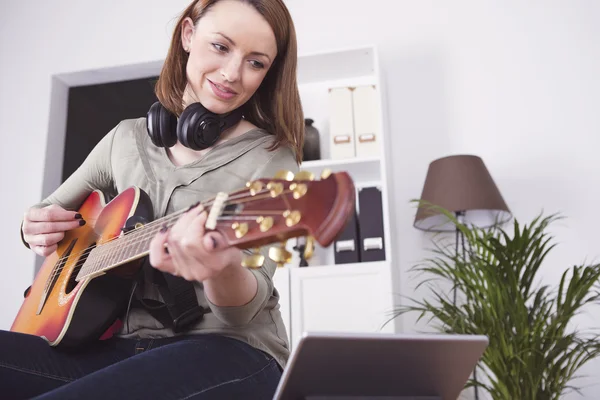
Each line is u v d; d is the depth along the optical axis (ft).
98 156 4.97
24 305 4.78
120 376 3.25
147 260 3.93
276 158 4.49
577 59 11.50
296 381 3.12
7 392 3.89
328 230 2.60
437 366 3.34
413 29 12.28
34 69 13.99
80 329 4.05
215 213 2.89
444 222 10.55
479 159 10.36
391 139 11.77
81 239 4.72
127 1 13.96
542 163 11.16
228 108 4.37
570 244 10.70
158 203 4.37
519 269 8.21
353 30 12.53
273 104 4.65
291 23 4.47
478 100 11.68
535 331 8.01
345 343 3.00
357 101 11.31
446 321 8.39
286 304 9.94
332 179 2.73
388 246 10.27
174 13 13.66
